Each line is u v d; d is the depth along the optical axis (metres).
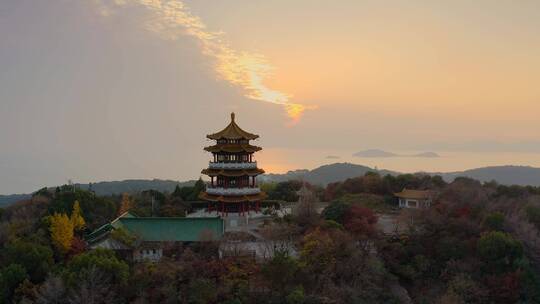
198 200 116.62
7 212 107.69
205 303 66.62
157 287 68.75
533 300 78.62
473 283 77.94
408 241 88.25
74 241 77.56
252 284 70.44
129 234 79.62
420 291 81.19
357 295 72.00
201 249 79.69
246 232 91.00
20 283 66.69
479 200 107.56
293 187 134.38
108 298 63.97
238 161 100.94
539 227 100.44
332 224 87.06
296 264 72.19
